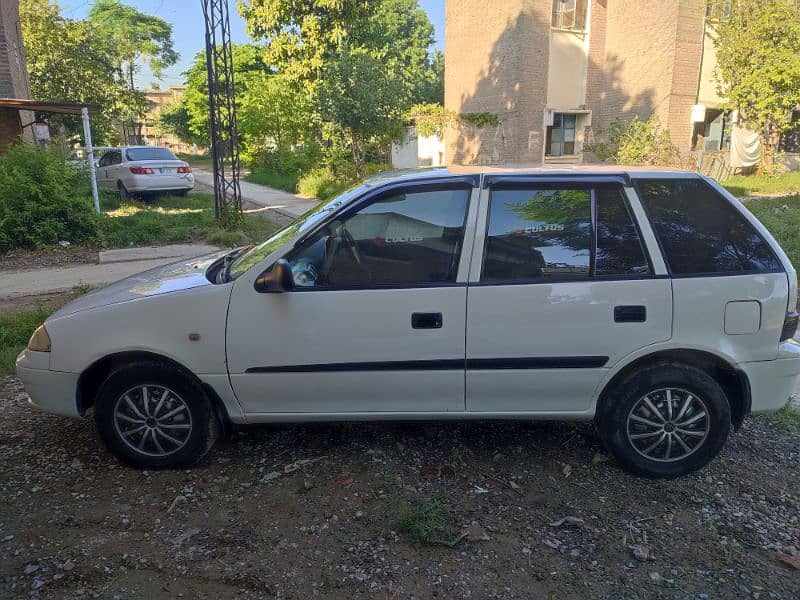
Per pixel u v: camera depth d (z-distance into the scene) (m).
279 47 26.59
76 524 3.14
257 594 2.66
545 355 3.38
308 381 3.46
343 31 25.53
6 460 3.78
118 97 39.34
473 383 3.45
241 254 4.21
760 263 3.39
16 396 4.79
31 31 31.92
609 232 3.41
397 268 3.41
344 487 3.45
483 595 2.65
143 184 16.69
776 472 3.64
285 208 17.31
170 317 3.43
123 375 3.48
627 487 3.47
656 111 20.83
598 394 3.48
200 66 46.09
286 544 2.98
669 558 2.89
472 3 22.16
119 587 2.70
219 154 13.45
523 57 20.50
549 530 3.09
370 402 3.51
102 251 11.16
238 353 3.43
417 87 39.28
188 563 2.85
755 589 2.70
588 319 3.35
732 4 19.45
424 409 3.52
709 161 21.83
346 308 3.37
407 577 2.76
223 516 3.21
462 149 23.70
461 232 3.41
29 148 11.84
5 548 2.95
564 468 3.64
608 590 2.69
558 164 3.82
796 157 24.81
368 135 20.97
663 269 3.35
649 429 3.48
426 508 3.16
